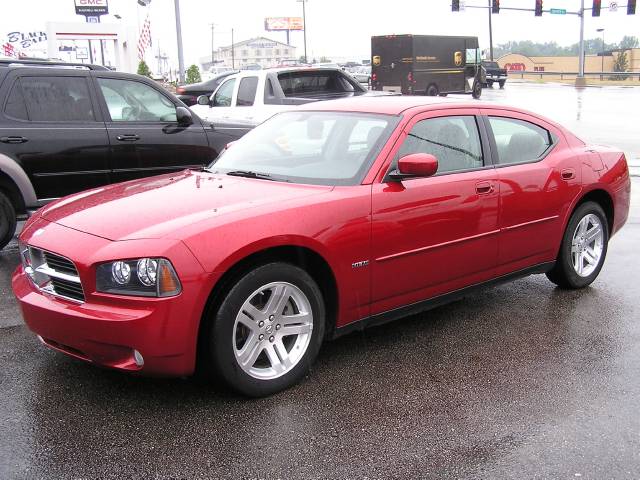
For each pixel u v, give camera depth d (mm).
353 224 3822
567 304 5246
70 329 3348
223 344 3391
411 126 4285
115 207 3809
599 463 3018
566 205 5164
